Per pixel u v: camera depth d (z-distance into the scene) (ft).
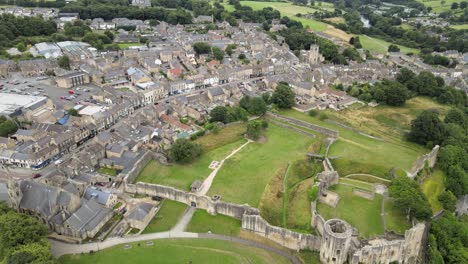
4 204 442.91
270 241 449.89
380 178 558.97
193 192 515.09
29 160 569.23
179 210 495.82
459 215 552.41
